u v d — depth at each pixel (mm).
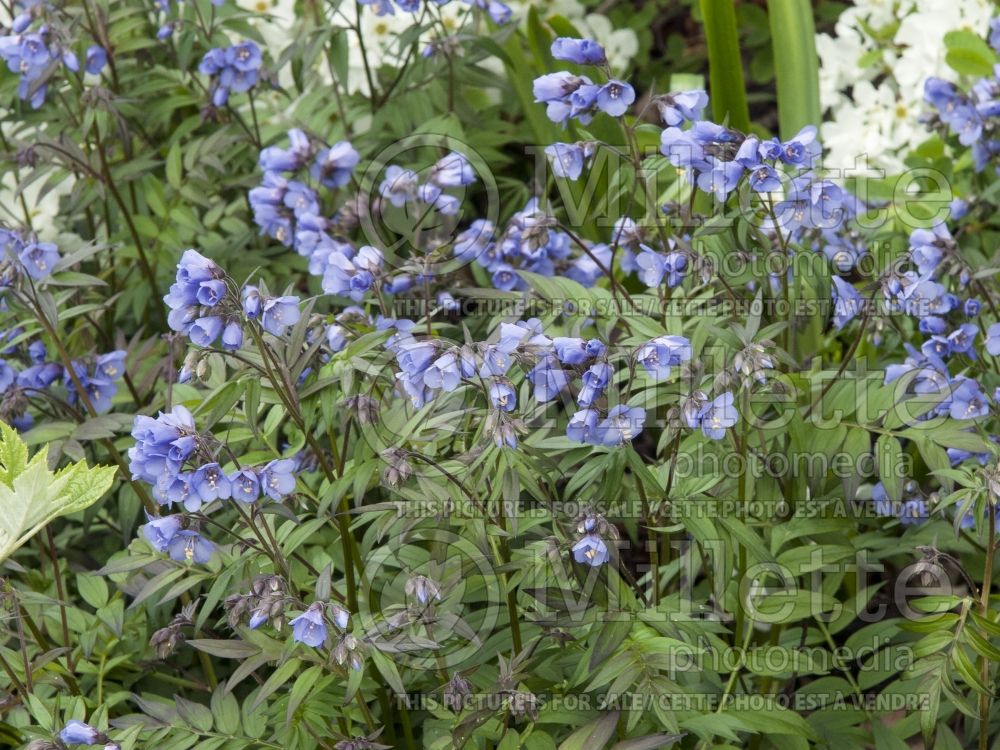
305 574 1163
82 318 1333
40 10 1312
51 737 1060
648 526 1094
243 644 1071
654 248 1205
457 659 1099
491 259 1230
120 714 1203
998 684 1154
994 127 1310
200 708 1101
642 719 1098
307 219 1237
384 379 1089
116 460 1228
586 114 1114
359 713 1118
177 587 1097
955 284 1201
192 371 1043
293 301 1044
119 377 1252
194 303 1034
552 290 1129
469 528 1061
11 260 1138
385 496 1202
